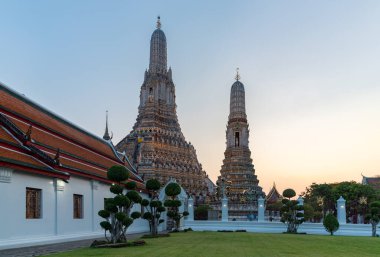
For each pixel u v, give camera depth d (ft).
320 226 144.97
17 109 91.71
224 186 282.36
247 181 326.24
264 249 75.46
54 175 80.33
